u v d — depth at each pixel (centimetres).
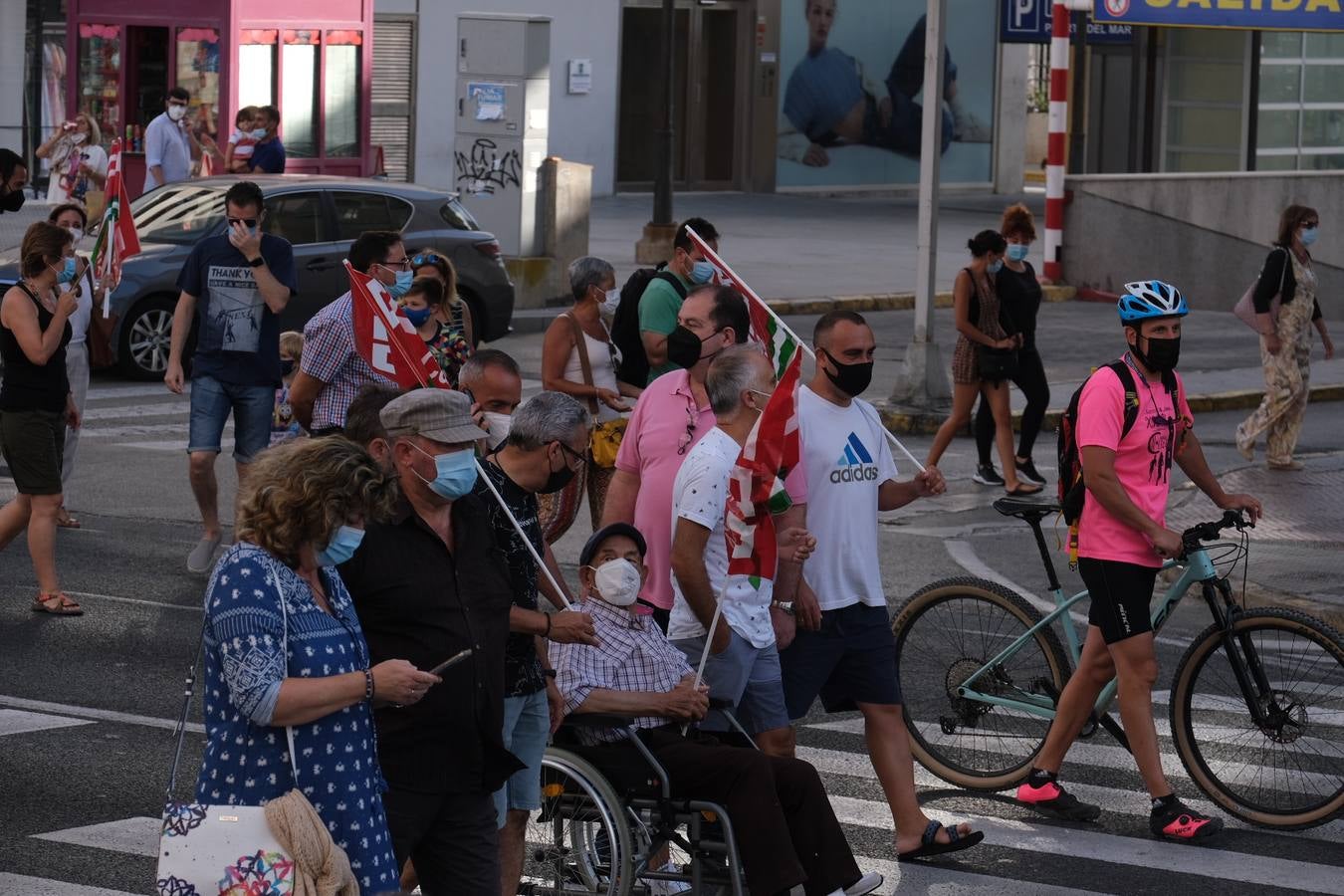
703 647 1455
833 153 9344
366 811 1058
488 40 5322
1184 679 1734
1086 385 1672
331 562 1059
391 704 1077
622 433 2153
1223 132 7662
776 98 9100
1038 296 3300
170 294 4238
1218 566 2678
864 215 8438
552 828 1458
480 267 4625
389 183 4566
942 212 8731
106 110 6281
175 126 5550
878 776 1614
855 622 1589
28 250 2292
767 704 1505
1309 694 1689
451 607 1171
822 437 1567
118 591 2497
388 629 1164
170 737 1888
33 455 2336
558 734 1395
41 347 2289
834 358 1564
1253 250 5931
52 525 2367
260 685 1013
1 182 4141
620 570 1374
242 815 1019
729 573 1401
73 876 1488
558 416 1298
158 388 4159
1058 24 6038
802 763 1388
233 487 3200
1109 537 1662
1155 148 7781
